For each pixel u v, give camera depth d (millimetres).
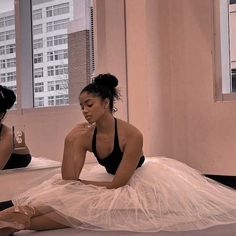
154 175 2359
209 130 3445
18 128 2787
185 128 3580
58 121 3016
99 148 2457
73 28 3150
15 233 2070
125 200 2184
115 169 2467
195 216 2180
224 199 2371
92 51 3271
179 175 2432
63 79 3070
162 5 3541
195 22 3488
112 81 2469
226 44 3469
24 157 2814
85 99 2383
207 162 3465
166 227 2078
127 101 3504
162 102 3527
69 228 2129
